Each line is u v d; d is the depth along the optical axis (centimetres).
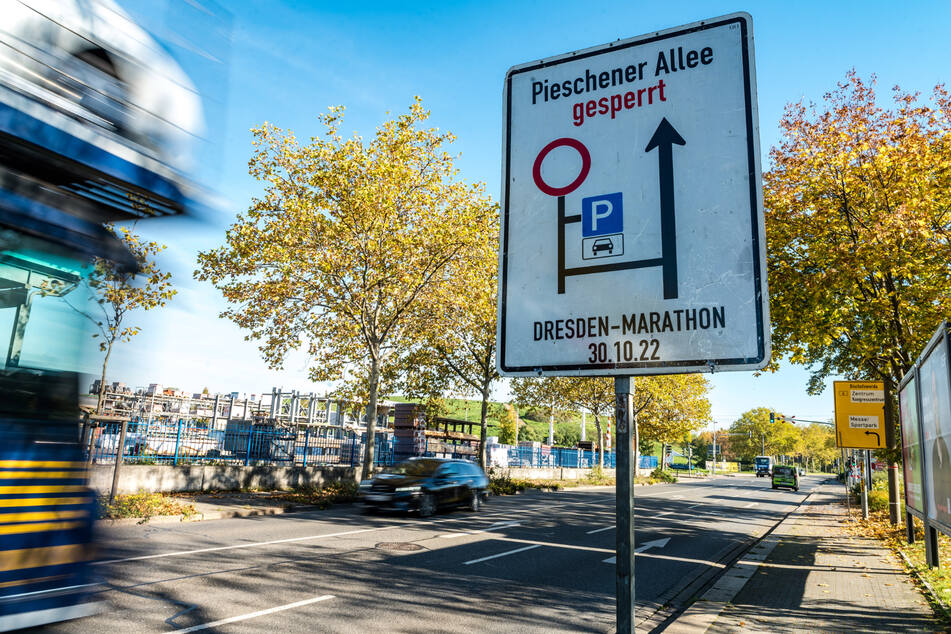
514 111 313
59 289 349
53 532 341
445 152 2139
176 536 1125
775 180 1560
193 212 395
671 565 1081
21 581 326
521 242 295
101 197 364
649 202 276
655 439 5062
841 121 1520
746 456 11856
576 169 293
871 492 2520
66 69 339
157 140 376
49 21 334
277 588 765
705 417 4744
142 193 368
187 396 2416
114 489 1259
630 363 264
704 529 1697
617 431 261
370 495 1670
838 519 1994
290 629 604
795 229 1492
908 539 1252
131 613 622
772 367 1596
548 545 1251
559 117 303
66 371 347
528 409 4219
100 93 352
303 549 1055
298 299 2062
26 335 337
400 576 879
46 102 329
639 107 288
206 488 1845
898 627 652
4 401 328
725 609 734
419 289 2208
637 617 717
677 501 2900
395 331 2377
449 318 2423
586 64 303
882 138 1466
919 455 1002
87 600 356
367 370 2503
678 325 260
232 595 718
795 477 4641
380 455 2903
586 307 276
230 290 2008
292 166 2020
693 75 281
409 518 1641
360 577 856
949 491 760
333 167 2009
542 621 682
